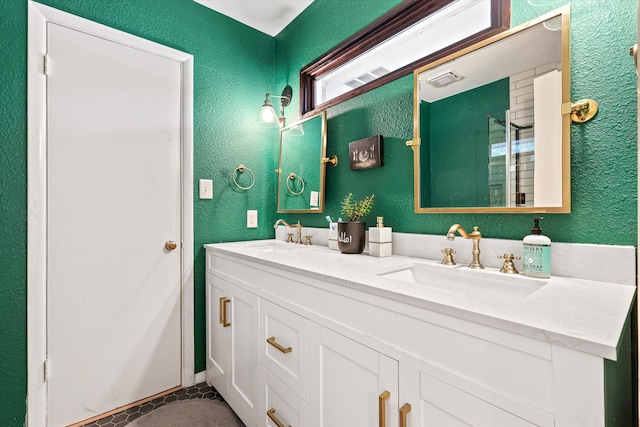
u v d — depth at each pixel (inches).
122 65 62.3
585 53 35.6
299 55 78.4
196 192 71.8
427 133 49.5
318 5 72.3
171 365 68.3
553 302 25.5
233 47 78.5
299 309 41.4
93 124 59.1
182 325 69.7
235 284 58.4
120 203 62.2
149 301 65.6
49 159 54.8
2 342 51.1
